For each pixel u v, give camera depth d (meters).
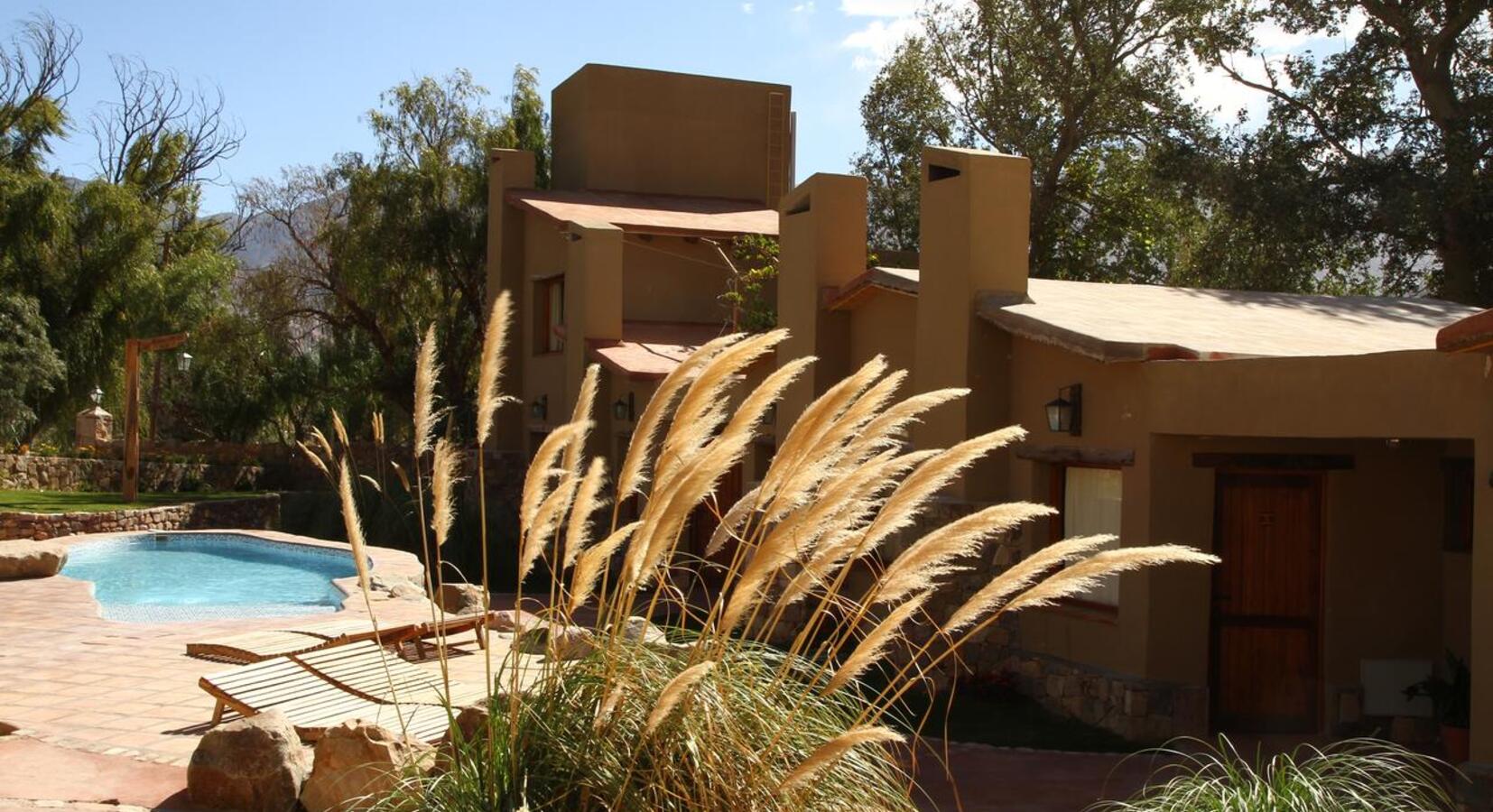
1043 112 25.75
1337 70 21.62
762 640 4.73
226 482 27.92
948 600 11.36
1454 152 19.61
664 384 4.09
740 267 22.09
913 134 26.83
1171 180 22.95
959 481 11.80
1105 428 10.34
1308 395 8.18
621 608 4.03
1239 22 22.55
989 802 7.65
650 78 24.55
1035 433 11.34
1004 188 11.81
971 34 26.25
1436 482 10.03
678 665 3.96
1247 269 22.73
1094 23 24.78
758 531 4.09
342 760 5.08
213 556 17.77
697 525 17.02
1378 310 13.81
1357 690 9.82
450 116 27.73
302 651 7.48
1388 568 9.93
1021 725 9.98
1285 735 9.80
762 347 4.02
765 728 3.84
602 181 24.22
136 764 6.04
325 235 28.22
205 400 32.09
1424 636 9.95
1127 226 25.70
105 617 11.10
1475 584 6.54
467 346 27.86
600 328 19.66
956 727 9.88
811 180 14.44
